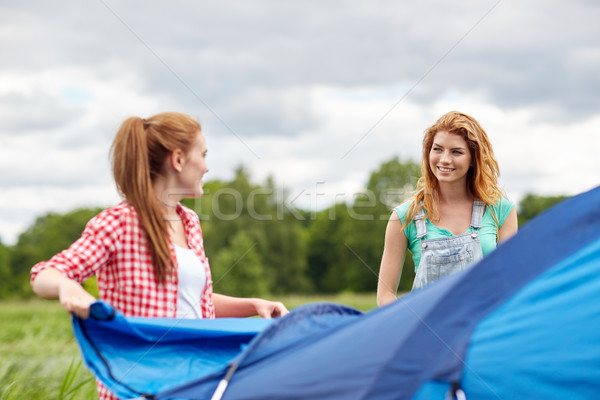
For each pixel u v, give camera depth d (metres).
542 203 46.97
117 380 2.37
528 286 2.00
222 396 1.99
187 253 2.82
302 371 1.98
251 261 53.41
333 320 2.24
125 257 2.62
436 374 1.89
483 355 1.91
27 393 4.89
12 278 48.78
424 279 3.59
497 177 3.66
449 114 3.63
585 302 1.93
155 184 2.83
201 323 2.68
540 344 1.90
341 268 53.81
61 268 2.42
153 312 2.64
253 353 2.11
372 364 1.93
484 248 3.56
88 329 2.42
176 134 2.82
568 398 1.85
